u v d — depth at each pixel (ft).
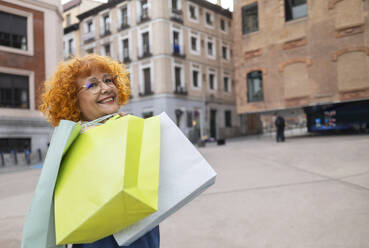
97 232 2.46
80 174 2.49
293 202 12.03
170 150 3.08
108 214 2.29
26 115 51.52
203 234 9.46
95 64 3.60
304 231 9.03
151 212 2.39
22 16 53.16
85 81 3.54
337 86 49.62
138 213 2.37
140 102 85.35
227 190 15.07
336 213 10.27
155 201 2.43
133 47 86.79
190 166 3.01
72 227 2.32
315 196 12.55
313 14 52.21
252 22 60.75
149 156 2.66
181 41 85.56
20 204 15.93
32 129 51.34
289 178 16.78
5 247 9.49
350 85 48.39
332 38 50.19
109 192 2.27
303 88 53.47
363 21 47.16
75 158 2.61
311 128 54.08
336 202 11.48
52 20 56.85
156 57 81.46
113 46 91.66
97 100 3.56
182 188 2.90
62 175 2.59
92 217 2.27
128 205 2.28
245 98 61.46
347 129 51.85
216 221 10.59
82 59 3.64
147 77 84.84
